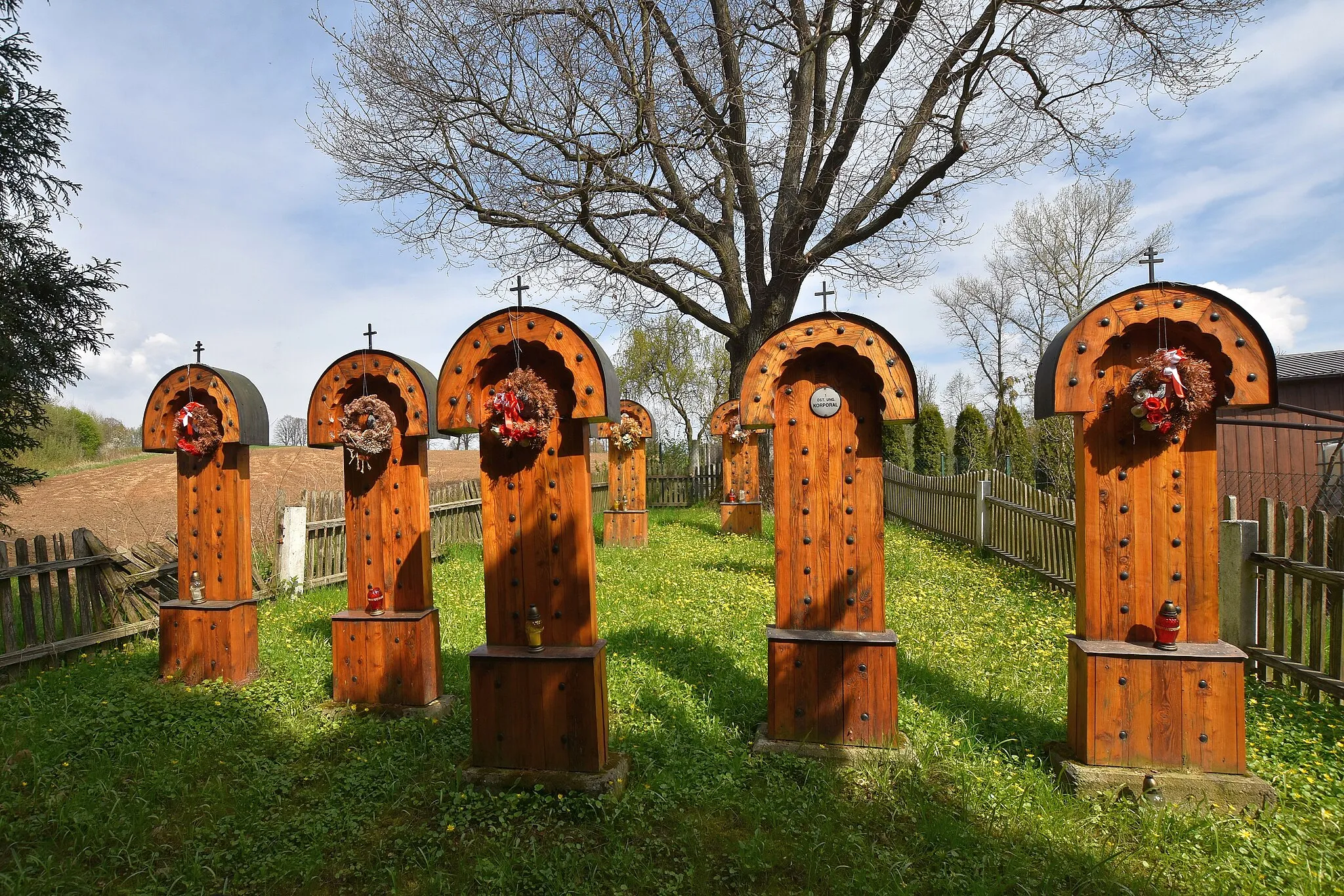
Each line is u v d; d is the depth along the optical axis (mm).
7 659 5453
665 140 13188
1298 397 17141
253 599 5562
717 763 3893
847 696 3973
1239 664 3521
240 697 4969
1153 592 3688
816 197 14250
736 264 17047
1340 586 4406
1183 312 3598
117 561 6652
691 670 5359
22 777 3807
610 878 2979
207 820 3436
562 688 3689
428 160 13172
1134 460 3705
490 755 3766
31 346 7219
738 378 16875
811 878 2939
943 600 7633
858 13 12578
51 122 7340
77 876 2992
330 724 4566
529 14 11758
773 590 8211
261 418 5590
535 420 3744
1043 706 4621
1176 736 3568
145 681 5340
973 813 3393
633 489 12297
